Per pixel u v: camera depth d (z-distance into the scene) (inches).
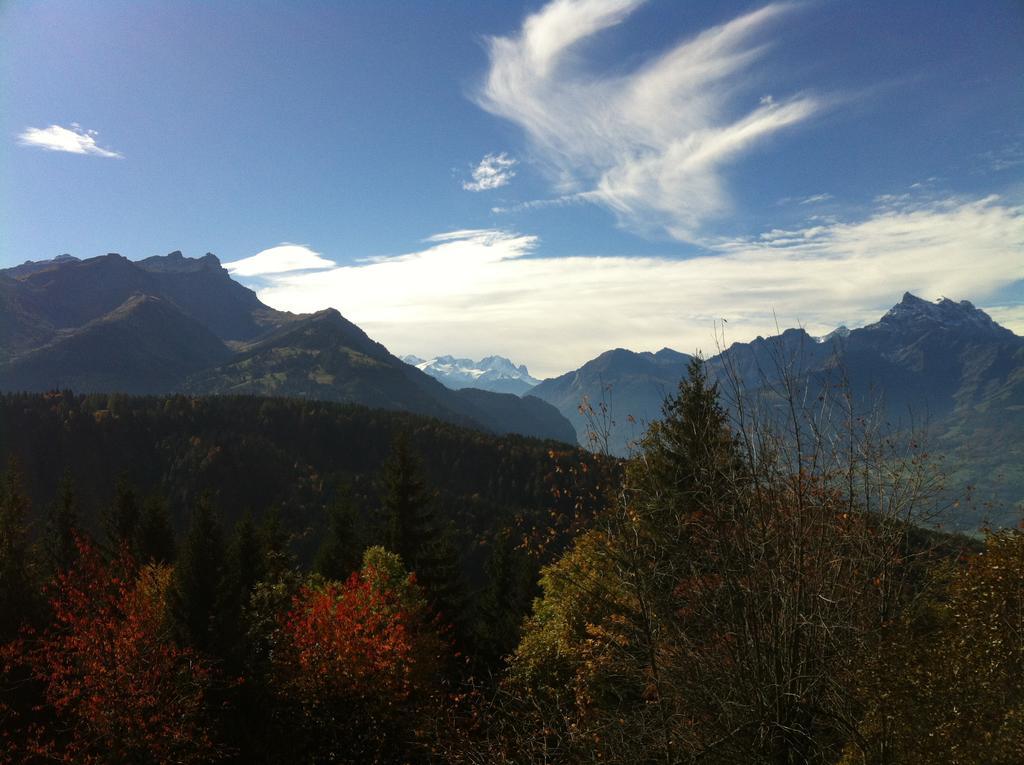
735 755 338.6
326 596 964.6
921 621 356.8
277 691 856.9
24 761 816.3
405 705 790.5
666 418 447.8
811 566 334.3
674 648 362.3
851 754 334.0
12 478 1664.6
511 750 435.2
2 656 882.1
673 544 370.3
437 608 1445.6
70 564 1680.6
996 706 312.0
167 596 986.7
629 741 362.6
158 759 775.1
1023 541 326.6
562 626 702.5
